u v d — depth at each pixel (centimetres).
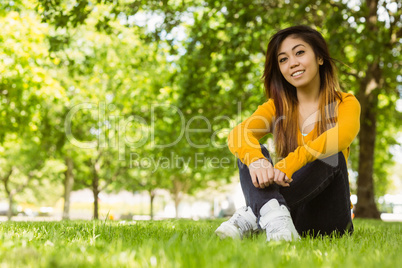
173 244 166
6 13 1079
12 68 1073
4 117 1284
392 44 992
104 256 142
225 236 198
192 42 1038
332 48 851
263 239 176
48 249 163
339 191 220
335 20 855
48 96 1200
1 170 2592
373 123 1141
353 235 238
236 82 1103
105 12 1289
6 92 1206
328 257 146
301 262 133
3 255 142
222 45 1023
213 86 1104
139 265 126
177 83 1191
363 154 1155
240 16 948
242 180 211
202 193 3725
